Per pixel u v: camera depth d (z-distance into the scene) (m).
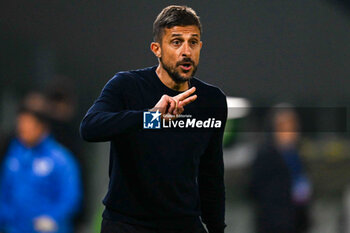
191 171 6.37
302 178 11.71
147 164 6.12
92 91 15.30
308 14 22.05
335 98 20.92
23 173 9.61
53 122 10.59
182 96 5.62
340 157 19.16
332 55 22.75
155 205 6.20
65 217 9.72
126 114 5.55
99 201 12.09
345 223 17.56
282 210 11.17
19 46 15.31
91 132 5.62
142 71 6.50
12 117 10.23
